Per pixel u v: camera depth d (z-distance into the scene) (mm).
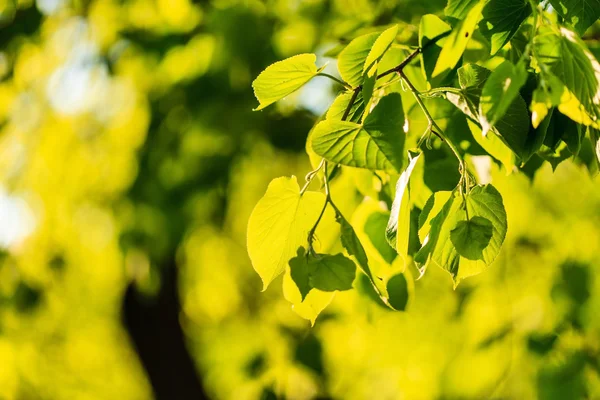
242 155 5379
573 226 6309
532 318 5535
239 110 5043
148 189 5531
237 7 4707
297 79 1477
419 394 7500
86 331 10023
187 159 5453
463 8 1518
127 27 5320
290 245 1526
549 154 1693
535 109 1195
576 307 4305
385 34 1334
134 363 11406
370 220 2047
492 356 5574
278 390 4285
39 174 7008
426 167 1978
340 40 2566
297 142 5000
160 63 5285
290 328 4895
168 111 5496
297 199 1491
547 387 4145
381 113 1338
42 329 8500
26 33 4551
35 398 8938
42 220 7234
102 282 8734
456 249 1314
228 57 4926
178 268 7172
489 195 1359
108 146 6828
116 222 6418
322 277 1438
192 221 5562
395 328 7133
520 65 1131
